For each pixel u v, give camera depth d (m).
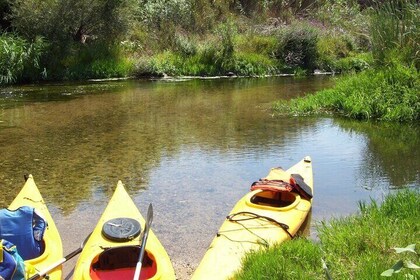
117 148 8.55
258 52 19.59
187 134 9.56
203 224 5.54
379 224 4.77
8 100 12.78
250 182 6.92
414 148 8.65
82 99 13.07
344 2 24.33
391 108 10.84
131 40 18.55
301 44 20.06
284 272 3.84
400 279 3.49
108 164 7.66
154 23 19.50
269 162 7.84
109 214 4.93
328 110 11.66
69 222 5.62
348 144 8.90
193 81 16.86
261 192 5.73
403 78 11.38
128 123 10.46
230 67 18.48
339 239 4.45
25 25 15.97
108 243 4.29
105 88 14.85
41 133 9.54
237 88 15.39
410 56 11.63
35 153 8.20
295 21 21.92
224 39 18.91
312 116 11.20
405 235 4.44
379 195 6.39
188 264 4.69
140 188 6.66
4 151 8.30
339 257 4.18
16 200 5.36
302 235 5.05
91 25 17.30
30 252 4.24
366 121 10.69
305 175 6.57
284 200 5.80
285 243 4.41
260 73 18.72
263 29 21.05
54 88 14.63
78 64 16.50
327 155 8.23
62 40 16.19
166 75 17.55
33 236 4.29
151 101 12.96
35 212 4.43
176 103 12.73
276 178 6.04
